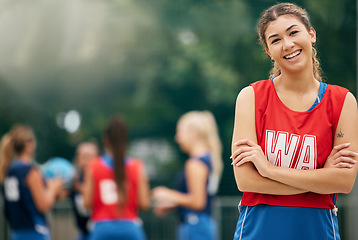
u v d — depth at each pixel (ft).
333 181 9.05
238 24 56.03
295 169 9.09
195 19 56.59
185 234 21.54
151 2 56.95
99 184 20.01
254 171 9.32
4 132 54.95
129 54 56.54
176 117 57.06
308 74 9.31
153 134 57.31
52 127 56.34
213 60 56.13
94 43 55.93
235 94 55.52
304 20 9.32
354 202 32.45
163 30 56.65
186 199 21.24
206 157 21.61
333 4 50.93
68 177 25.71
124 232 19.95
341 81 50.26
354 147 9.25
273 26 9.25
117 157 20.03
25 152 20.90
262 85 9.58
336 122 9.32
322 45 50.62
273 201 9.25
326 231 9.23
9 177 20.70
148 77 56.70
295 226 9.14
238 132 9.57
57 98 56.13
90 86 56.29
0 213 33.01
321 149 9.19
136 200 20.24
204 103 56.44
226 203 35.12
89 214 26.37
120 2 56.65
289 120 9.26
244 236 9.48
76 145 56.70
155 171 56.03
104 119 56.70
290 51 9.16
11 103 55.31
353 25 50.80
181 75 56.29
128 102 56.75
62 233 33.63
